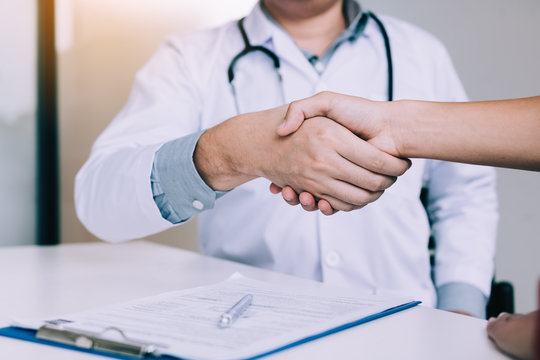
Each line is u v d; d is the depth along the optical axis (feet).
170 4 5.11
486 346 1.38
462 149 1.92
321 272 3.13
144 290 2.08
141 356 1.22
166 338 1.30
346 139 1.98
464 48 5.40
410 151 2.01
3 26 4.08
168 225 2.53
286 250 3.10
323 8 3.21
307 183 2.10
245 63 3.34
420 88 3.38
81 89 4.64
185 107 3.31
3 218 4.15
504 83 5.29
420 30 3.71
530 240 5.26
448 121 1.94
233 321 1.46
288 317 1.54
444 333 1.50
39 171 4.24
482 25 5.32
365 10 3.42
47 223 4.25
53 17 4.28
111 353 1.26
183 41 3.61
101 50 4.74
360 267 3.09
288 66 3.25
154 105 3.22
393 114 2.02
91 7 4.66
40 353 1.29
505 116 1.88
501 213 5.25
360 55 3.34
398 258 3.15
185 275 2.42
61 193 4.57
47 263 2.76
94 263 2.78
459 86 3.63
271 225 3.10
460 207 3.37
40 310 1.75
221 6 5.40
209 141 2.26
